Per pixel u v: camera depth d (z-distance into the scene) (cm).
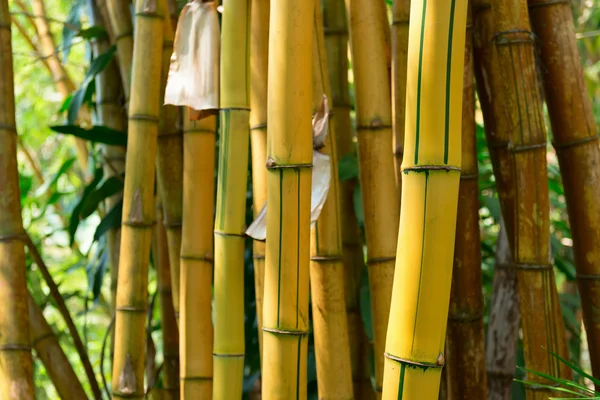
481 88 108
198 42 86
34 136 274
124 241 109
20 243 113
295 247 76
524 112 96
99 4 154
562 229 191
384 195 97
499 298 119
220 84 86
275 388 77
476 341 104
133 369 109
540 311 97
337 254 95
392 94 104
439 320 67
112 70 153
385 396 69
